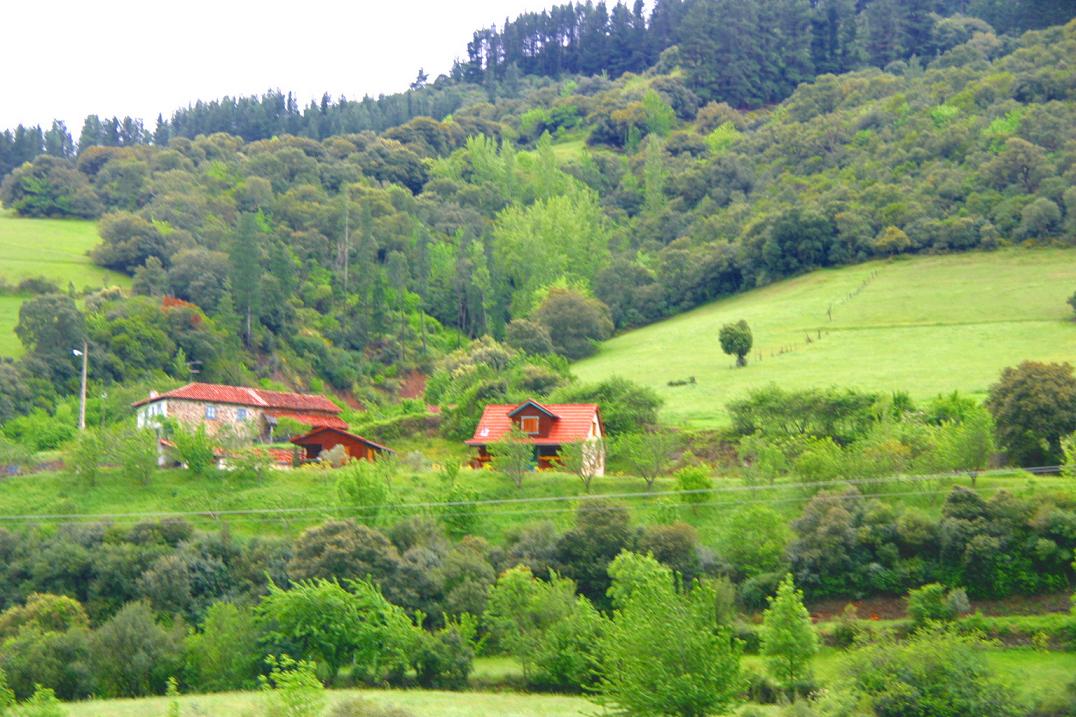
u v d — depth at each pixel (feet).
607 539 264.72
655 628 172.76
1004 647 217.36
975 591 242.17
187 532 277.64
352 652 220.64
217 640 217.15
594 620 214.69
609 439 355.56
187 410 406.00
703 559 260.42
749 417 363.97
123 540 274.16
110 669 213.05
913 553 254.27
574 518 281.95
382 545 257.96
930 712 179.42
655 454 312.29
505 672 218.38
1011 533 246.68
